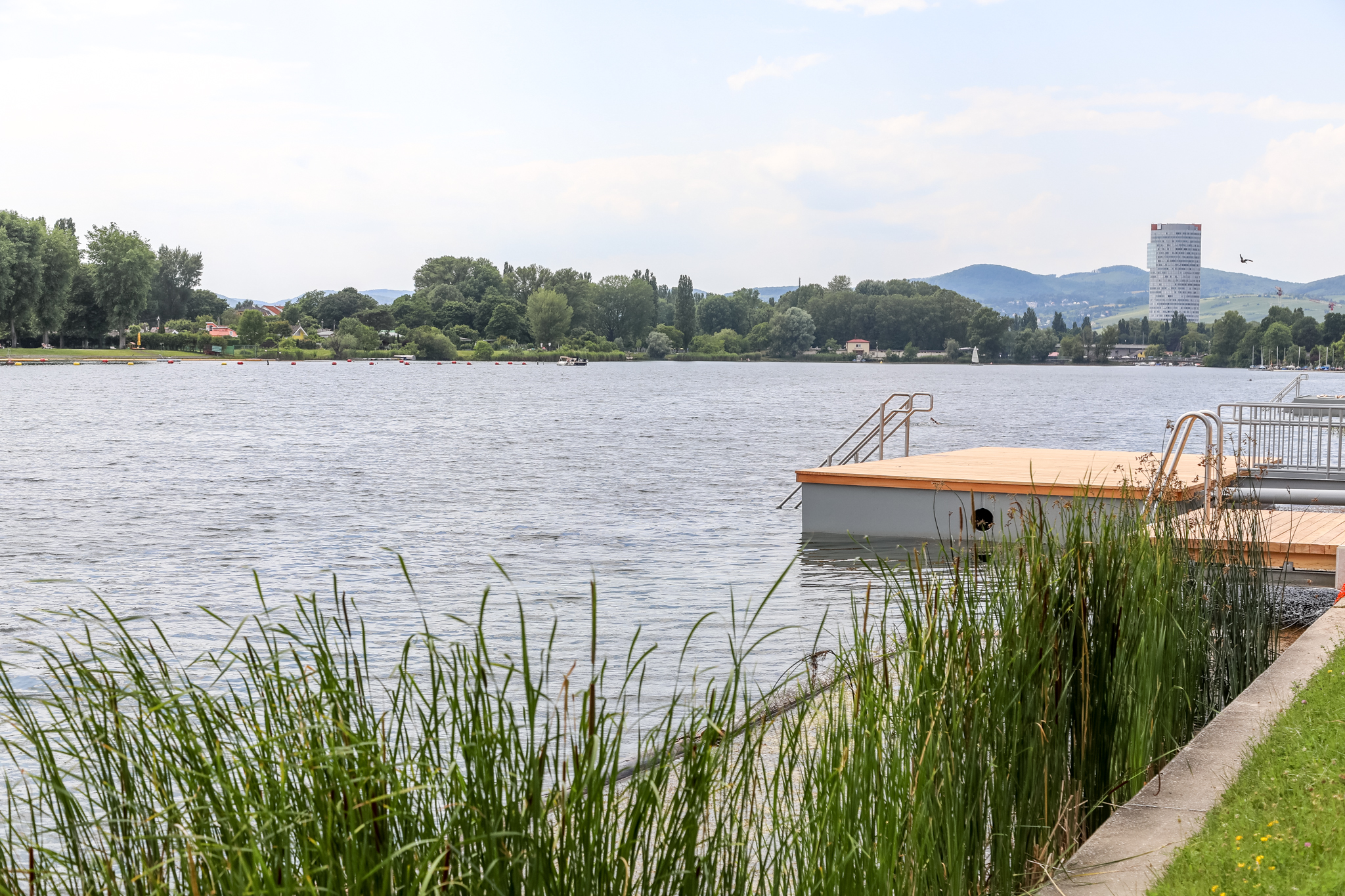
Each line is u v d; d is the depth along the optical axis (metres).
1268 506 12.37
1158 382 133.12
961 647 3.65
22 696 2.30
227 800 2.06
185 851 1.98
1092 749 4.43
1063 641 4.19
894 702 3.30
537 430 38.56
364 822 1.99
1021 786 3.78
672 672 7.41
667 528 15.91
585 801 2.24
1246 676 6.45
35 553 13.73
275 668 2.30
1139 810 4.00
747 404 61.06
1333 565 8.96
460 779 2.10
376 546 14.27
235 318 175.00
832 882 2.76
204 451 29.28
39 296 98.88
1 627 9.53
